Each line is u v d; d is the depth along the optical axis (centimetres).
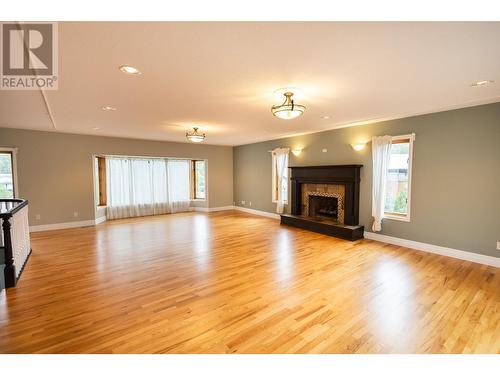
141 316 232
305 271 337
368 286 292
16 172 548
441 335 204
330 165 561
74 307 247
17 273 315
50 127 536
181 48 197
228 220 718
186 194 879
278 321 224
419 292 278
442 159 402
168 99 331
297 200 648
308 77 258
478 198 368
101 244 470
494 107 351
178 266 357
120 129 562
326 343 194
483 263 364
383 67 235
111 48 196
